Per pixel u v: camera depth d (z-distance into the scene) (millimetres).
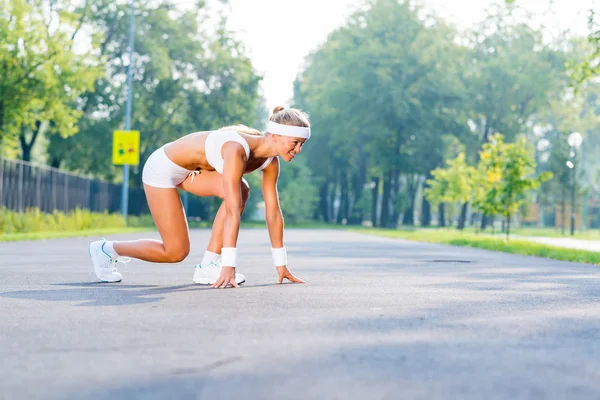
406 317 5426
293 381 3312
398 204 75688
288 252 17547
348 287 7840
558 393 3158
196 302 6266
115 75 56562
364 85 68562
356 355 3924
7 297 6680
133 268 10797
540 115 76500
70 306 5984
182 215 7793
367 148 71625
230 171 7121
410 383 3295
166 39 60188
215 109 63219
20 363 3695
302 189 80750
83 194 40219
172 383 3270
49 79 38969
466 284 8594
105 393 3088
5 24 38031
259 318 5305
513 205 27922
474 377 3439
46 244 21234
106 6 56125
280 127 7180
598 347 4281
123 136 43031
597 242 33062
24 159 53281
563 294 7469
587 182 99562
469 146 71188
